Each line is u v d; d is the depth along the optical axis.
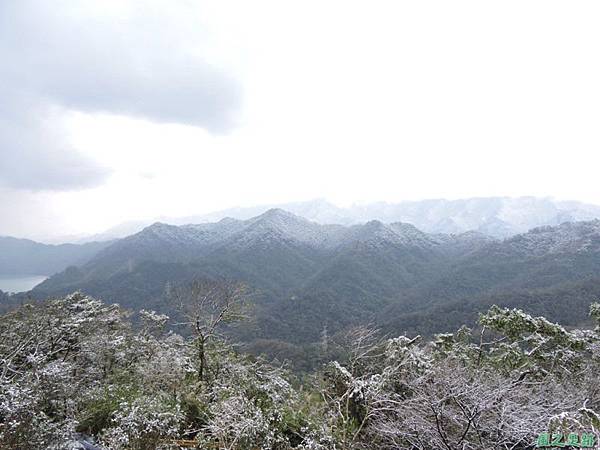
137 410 4.80
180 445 4.83
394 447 5.02
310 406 6.48
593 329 7.41
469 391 4.34
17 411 3.99
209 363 8.89
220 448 4.52
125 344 9.36
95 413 5.43
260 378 7.85
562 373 6.33
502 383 4.73
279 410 5.88
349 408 5.79
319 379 7.29
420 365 5.67
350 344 7.48
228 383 7.42
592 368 6.34
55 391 5.33
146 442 4.40
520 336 6.95
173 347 9.24
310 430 5.43
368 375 6.64
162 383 6.98
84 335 8.31
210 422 5.06
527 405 4.38
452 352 6.46
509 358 6.63
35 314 7.71
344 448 4.80
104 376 8.22
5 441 3.74
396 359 6.21
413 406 4.59
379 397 5.17
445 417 4.54
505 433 4.30
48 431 4.10
